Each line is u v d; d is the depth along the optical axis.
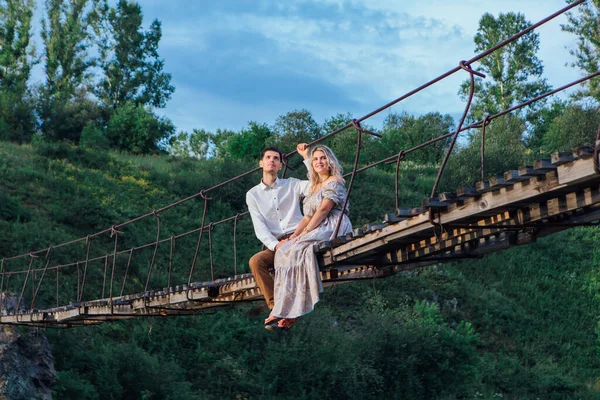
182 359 19.78
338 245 5.64
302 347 20.55
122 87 55.25
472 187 4.41
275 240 6.36
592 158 3.52
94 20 55.09
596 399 22.48
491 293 27.30
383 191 34.44
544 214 4.31
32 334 15.47
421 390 21.08
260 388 19.52
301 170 32.78
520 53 55.34
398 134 49.78
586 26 47.22
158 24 57.25
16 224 22.47
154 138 45.06
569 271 29.66
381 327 21.81
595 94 46.88
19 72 52.69
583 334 26.17
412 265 6.03
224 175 31.39
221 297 8.74
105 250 23.41
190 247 25.55
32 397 14.24
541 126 53.09
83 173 28.89
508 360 24.02
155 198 28.73
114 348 18.45
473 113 55.47
